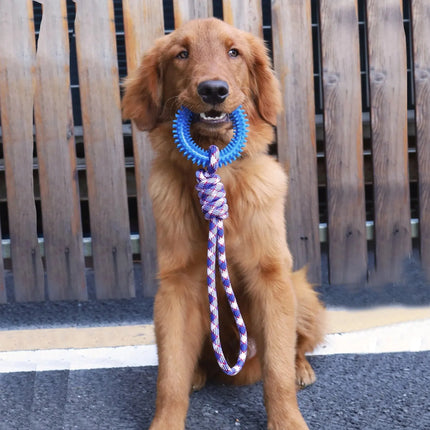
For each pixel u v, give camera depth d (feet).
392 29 5.28
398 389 3.85
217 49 3.69
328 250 5.55
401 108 5.38
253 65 3.95
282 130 5.33
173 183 3.71
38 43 5.13
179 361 3.51
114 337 4.74
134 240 5.55
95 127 5.26
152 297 5.57
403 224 5.55
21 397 3.91
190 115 3.59
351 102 5.34
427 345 4.42
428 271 5.61
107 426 3.57
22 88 5.18
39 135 5.25
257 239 3.65
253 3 5.18
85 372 4.22
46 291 6.07
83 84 5.19
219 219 3.45
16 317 5.23
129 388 3.99
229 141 3.73
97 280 5.48
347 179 5.44
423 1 5.26
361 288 5.57
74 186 5.35
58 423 3.61
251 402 3.80
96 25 5.12
